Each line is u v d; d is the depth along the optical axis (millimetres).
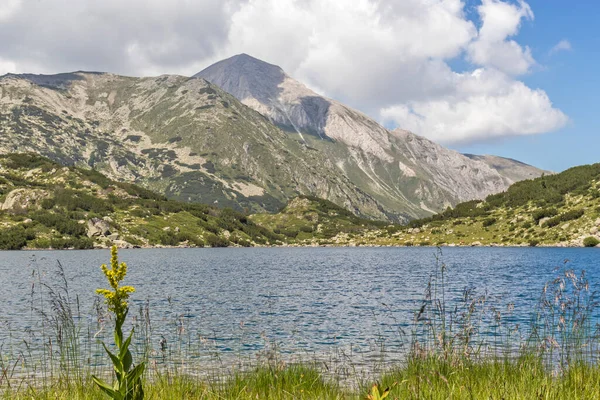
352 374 24234
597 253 192375
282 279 107062
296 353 34469
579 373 15062
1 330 43000
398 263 166250
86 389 16562
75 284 91938
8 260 179000
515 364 17953
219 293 79625
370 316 54281
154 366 19625
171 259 198875
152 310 58719
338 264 165000
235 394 15633
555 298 19359
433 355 18438
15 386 20000
